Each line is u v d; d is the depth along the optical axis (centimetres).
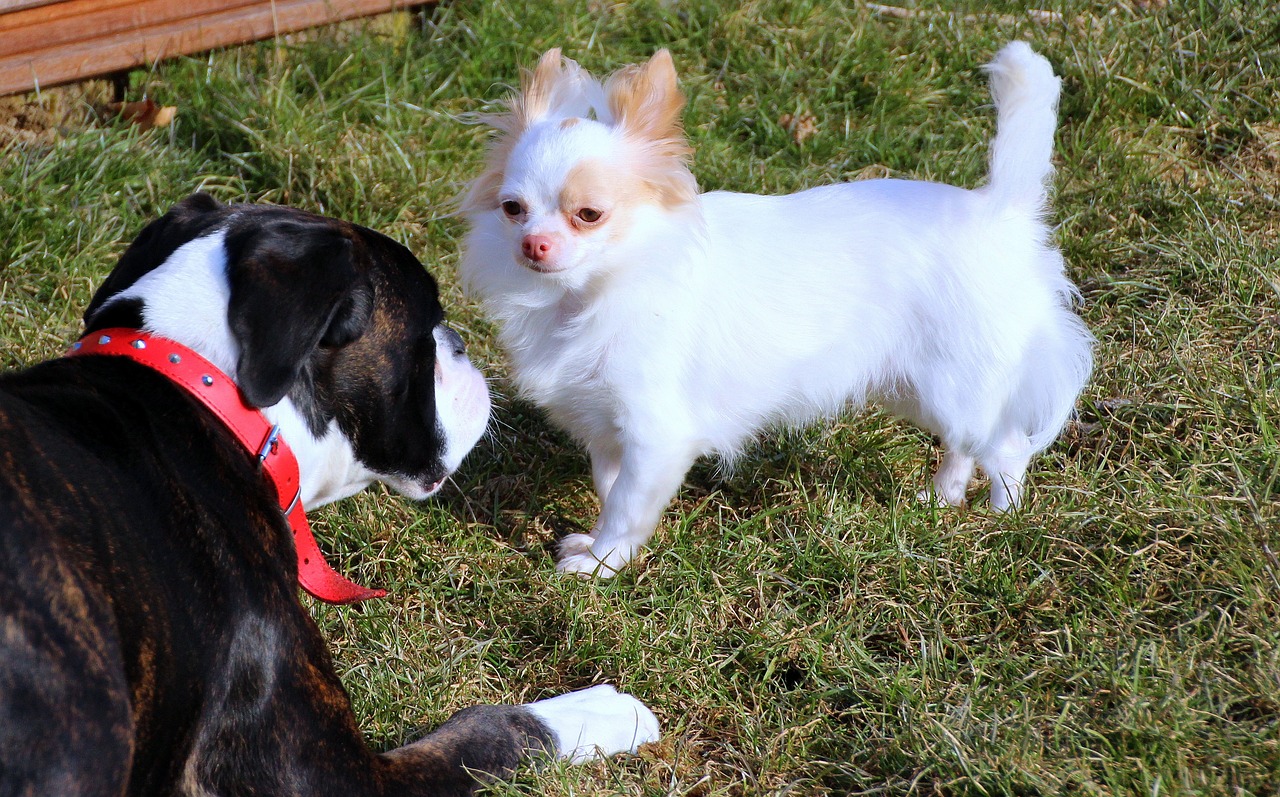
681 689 142
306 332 126
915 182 151
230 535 126
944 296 148
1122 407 157
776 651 144
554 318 148
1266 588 142
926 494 154
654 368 146
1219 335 161
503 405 161
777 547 150
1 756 120
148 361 127
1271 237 168
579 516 156
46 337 160
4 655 120
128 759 122
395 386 132
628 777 138
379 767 130
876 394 154
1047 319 151
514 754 135
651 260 145
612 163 143
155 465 125
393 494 154
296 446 130
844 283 148
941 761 136
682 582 148
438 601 148
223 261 128
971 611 146
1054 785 134
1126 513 148
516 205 144
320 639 130
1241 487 147
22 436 122
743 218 149
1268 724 136
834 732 140
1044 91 148
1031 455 153
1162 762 134
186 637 124
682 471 149
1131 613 143
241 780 127
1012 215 150
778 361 148
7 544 120
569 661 145
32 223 168
